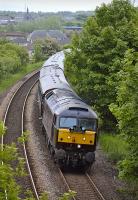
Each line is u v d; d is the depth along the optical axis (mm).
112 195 35312
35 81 104688
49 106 46844
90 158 40844
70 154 41281
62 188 36188
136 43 54656
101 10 57906
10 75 111188
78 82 57531
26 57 146250
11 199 16734
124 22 56094
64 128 40969
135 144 32156
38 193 34375
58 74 69500
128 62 31516
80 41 57062
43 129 54156
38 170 40188
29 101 78250
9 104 71750
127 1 58344
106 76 53344
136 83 31250
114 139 50812
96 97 55281
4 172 16438
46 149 47969
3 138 50938
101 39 54375
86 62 56125
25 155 43844
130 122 31781
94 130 41469
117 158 44625
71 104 42312
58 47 184875
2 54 124875
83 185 37312
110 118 55656
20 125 59000
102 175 40594
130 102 31609
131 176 32281
